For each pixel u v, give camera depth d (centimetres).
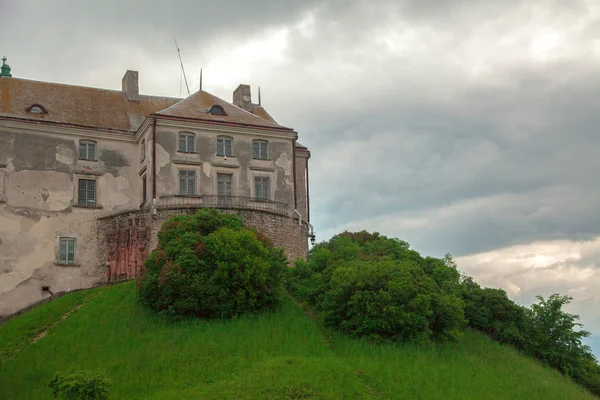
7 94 5466
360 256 4678
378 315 4009
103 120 5647
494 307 4834
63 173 5250
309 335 3956
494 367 4059
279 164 5588
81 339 3806
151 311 4119
